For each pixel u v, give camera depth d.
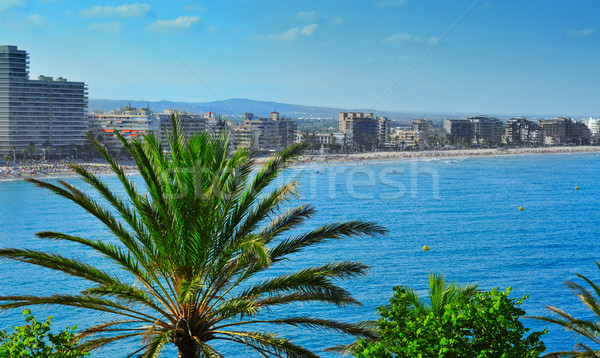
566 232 99.62
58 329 45.59
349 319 49.25
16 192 145.62
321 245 83.94
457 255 78.88
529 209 131.00
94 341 14.57
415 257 77.00
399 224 107.75
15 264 69.25
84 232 94.19
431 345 13.27
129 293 14.27
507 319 13.51
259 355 42.53
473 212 125.50
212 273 14.76
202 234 13.90
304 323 15.70
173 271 14.38
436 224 108.12
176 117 14.86
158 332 14.52
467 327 13.59
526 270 70.62
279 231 15.52
